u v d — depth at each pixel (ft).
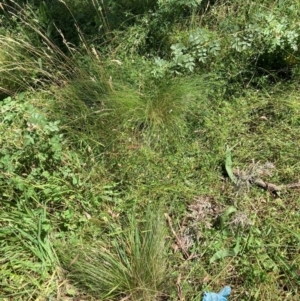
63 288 4.32
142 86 5.66
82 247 4.47
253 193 4.87
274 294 4.14
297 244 4.43
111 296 4.25
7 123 5.34
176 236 4.58
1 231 4.52
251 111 5.57
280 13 6.32
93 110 5.52
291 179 4.98
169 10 6.30
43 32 6.50
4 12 6.53
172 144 5.26
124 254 4.38
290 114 5.45
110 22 6.45
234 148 5.26
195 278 4.32
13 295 4.26
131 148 5.21
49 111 5.61
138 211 4.77
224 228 4.57
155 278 4.24
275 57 5.90
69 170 4.93
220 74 5.81
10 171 4.76
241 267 4.33
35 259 4.48
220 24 6.21
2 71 5.88
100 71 5.72
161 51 6.22
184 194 4.87
